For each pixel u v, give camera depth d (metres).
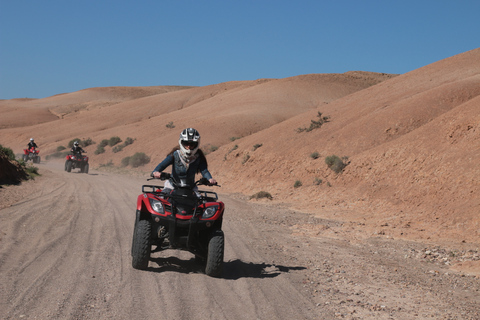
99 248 7.74
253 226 12.88
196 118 77.38
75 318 4.31
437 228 14.27
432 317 5.55
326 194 22.73
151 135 66.56
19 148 86.75
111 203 14.59
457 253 10.69
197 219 6.34
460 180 16.80
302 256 9.05
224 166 38.69
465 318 5.59
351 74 125.44
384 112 31.94
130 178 30.61
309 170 27.23
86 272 6.07
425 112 29.77
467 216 14.28
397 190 19.38
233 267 7.39
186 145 6.48
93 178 26.53
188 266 7.14
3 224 9.12
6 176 17.89
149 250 6.42
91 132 94.69
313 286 6.63
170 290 5.62
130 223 10.83
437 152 20.14
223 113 78.75
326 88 102.19
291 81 105.69
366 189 21.17
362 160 23.89
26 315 4.27
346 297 6.17
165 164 6.59
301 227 13.99
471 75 41.94
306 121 40.72
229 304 5.31
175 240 6.40
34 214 10.76
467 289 7.40
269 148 35.59
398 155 22.27
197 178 37.38
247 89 107.12
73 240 8.23
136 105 122.75
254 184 30.42
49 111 158.12
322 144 30.97
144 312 4.70
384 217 16.94
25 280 5.43
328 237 12.46
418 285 7.38
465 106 22.70
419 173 19.39
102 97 191.50
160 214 6.27
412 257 10.18
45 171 27.91
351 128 31.52
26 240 7.90
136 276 6.13
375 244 11.79
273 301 5.62
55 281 5.50
